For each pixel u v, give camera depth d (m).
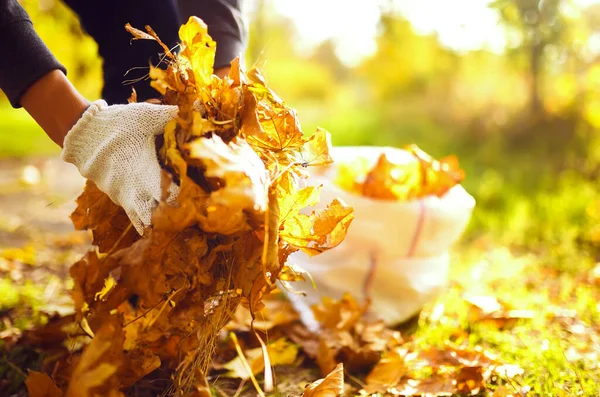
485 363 1.49
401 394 1.48
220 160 1.14
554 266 2.28
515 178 3.86
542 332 1.69
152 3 1.60
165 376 1.46
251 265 1.24
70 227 3.01
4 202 3.65
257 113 1.27
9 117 11.33
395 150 1.96
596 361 1.57
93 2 1.60
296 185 1.31
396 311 1.73
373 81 10.22
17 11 1.28
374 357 1.59
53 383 1.34
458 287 2.02
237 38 1.51
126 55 1.60
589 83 4.35
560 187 3.54
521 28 4.45
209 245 1.25
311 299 1.76
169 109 1.25
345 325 1.63
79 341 1.59
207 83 1.25
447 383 1.47
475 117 5.59
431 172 1.74
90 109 1.26
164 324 1.24
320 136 1.35
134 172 1.23
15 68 1.26
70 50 6.38
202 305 1.25
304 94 18.67
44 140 7.48
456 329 1.71
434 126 6.09
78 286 1.26
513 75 5.39
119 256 1.20
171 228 1.17
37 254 2.45
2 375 1.51
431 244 1.71
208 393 1.30
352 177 1.78
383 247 1.69
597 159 3.87
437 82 7.21
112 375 1.25
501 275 2.16
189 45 1.24
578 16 4.33
